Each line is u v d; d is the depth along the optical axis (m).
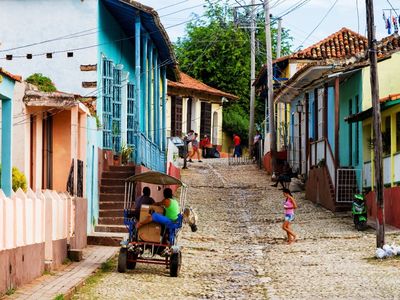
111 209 27.19
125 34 33.19
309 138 39.97
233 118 68.75
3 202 14.79
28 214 16.55
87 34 27.94
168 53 37.50
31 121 23.12
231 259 22.08
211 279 18.56
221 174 47.34
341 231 27.06
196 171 48.66
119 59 32.03
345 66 32.09
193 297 16.03
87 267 19.33
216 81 71.19
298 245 24.55
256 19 58.03
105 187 27.66
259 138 55.06
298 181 42.09
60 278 17.34
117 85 30.72
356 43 47.91
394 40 34.72
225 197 37.41
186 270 19.92
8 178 20.12
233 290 16.97
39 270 17.52
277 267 20.41
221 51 71.25
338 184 31.98
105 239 23.67
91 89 27.78
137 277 18.38
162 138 41.00
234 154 60.59
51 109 23.20
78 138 24.34
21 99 22.27
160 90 41.84
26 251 16.42
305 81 38.62
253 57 59.19
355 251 22.62
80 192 23.34
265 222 30.12
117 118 30.55
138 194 27.67
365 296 15.59
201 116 62.00
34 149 23.19
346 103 34.97
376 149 22.83
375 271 18.81
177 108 58.78
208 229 28.31
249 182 43.47
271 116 45.66
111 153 29.19
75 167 22.38
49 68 27.97
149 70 34.81
